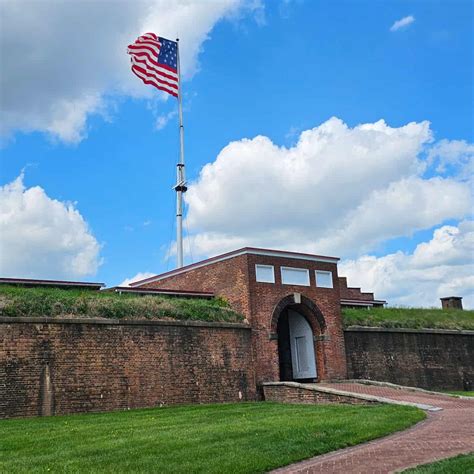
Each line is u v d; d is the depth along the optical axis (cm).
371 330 3247
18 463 1145
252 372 2733
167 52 3875
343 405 2183
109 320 2322
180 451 1220
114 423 1759
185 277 3281
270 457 1166
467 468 991
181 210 3962
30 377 2095
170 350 2467
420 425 1608
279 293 2950
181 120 4050
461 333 3603
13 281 2753
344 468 1075
